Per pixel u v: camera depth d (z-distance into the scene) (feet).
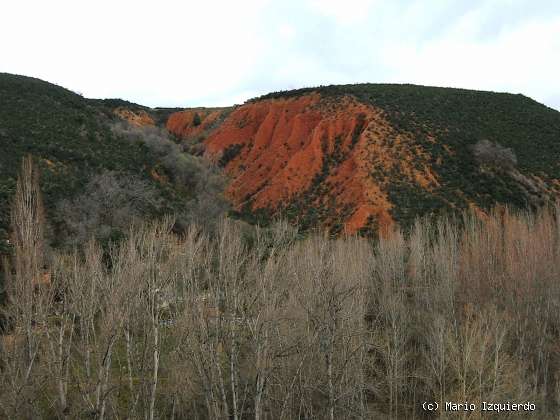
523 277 93.91
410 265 119.55
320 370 64.80
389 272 108.47
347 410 63.62
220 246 63.10
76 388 56.08
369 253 118.93
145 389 56.29
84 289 57.52
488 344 75.97
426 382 79.05
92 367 56.75
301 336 62.39
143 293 58.70
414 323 103.19
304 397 64.54
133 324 58.23
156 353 53.36
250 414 65.36
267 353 56.03
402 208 173.27
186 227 109.81
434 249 116.67
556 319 94.89
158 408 61.93
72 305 55.11
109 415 53.72
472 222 135.13
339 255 88.69
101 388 49.88
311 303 61.11
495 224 127.65
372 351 92.48
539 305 92.73
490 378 69.46
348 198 188.24
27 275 56.08
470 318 88.99
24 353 56.59
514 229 115.14
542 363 88.94
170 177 179.32
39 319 55.77
